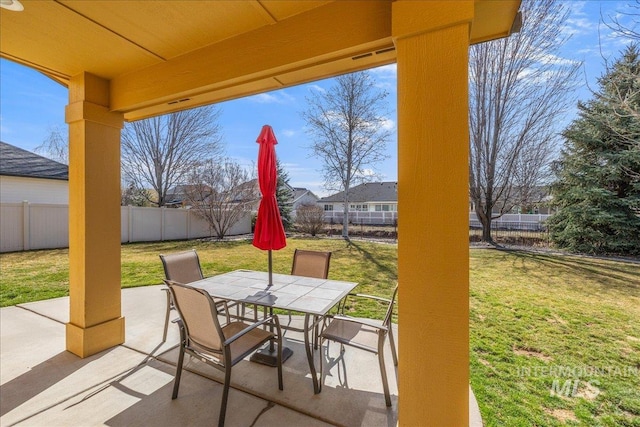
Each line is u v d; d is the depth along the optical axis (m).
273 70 2.15
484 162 12.13
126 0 1.87
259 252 9.98
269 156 3.01
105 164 3.02
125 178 17.11
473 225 14.92
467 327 1.45
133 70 2.82
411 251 1.53
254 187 15.88
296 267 3.72
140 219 12.62
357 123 15.87
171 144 17.20
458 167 1.46
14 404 2.21
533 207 12.34
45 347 3.07
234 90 2.53
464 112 1.45
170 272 3.36
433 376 1.49
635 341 3.47
